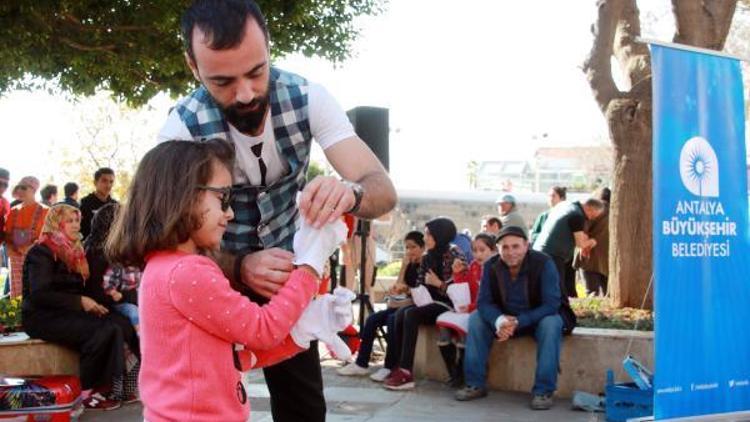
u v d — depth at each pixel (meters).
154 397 2.12
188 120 2.44
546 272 6.03
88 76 10.04
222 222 2.23
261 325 2.14
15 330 6.35
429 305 6.59
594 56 8.27
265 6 10.16
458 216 24.41
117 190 21.06
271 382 2.77
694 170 4.54
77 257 5.77
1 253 13.70
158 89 10.88
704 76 4.59
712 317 4.59
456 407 5.89
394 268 18.42
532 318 5.93
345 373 7.00
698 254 4.55
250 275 2.25
